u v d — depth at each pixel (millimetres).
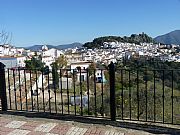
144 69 5125
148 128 4789
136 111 6211
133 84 6730
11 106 6699
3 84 5984
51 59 77438
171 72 4859
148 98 6688
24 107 6848
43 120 5387
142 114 6090
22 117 5594
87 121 5242
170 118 5781
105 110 6332
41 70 5969
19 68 6227
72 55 90250
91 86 7359
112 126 4945
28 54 69125
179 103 6965
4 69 5980
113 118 5191
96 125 5023
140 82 6492
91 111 6402
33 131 4766
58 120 5363
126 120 5234
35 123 5207
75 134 4590
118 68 5301
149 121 5090
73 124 5113
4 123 5223
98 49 100438
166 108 6398
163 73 4922
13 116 5668
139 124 4996
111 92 5137
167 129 4719
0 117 5621
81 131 4730
